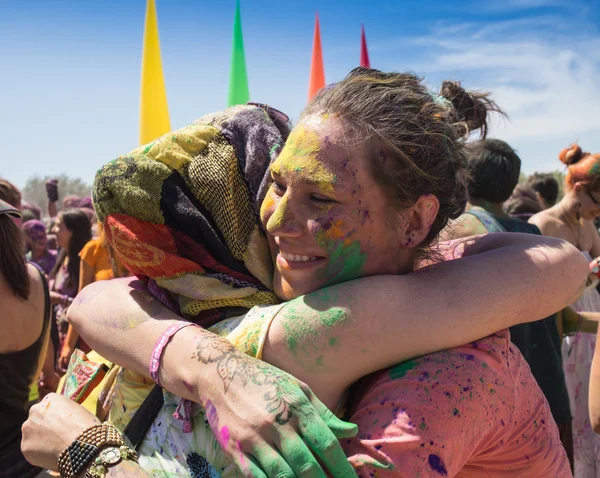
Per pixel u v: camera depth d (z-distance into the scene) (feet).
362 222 3.65
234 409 3.12
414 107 3.73
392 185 3.64
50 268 19.84
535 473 3.90
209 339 3.46
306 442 2.99
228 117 4.39
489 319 3.54
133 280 4.36
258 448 2.98
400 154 3.58
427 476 3.20
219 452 3.50
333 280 3.77
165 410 3.83
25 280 6.91
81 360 4.74
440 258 4.30
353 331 3.36
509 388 3.70
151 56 10.82
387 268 3.86
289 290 3.87
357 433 3.39
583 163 12.66
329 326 3.37
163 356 3.54
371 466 3.20
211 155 4.12
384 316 3.39
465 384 3.43
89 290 4.28
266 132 4.33
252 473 2.96
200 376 3.31
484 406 3.49
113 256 11.96
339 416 3.68
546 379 8.38
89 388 4.64
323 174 3.58
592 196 12.60
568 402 8.72
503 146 9.62
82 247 16.58
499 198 9.57
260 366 3.25
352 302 3.41
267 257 4.17
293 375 3.42
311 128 3.67
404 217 3.80
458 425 3.33
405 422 3.28
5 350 6.68
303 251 3.74
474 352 3.64
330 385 3.44
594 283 7.86
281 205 3.72
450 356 3.52
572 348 11.32
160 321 3.74
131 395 4.12
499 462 3.84
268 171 4.09
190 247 4.09
